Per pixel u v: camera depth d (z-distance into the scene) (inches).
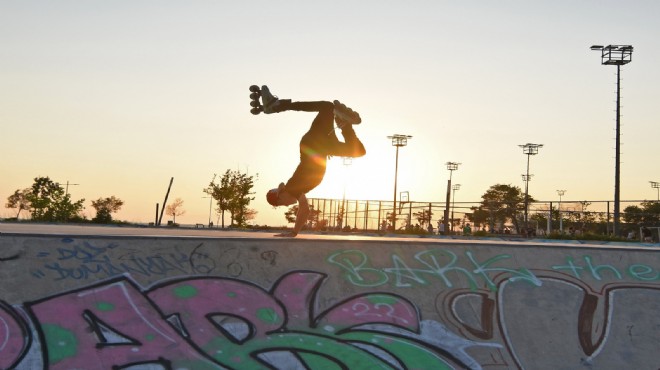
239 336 243.9
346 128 295.3
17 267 245.1
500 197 2706.7
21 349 222.4
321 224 1562.5
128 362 226.5
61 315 234.4
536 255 312.7
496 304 284.0
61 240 259.3
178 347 235.0
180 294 252.2
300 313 258.5
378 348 252.7
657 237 1145.4
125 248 263.1
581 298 295.4
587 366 267.9
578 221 1309.1
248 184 1811.0
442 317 272.2
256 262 272.8
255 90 287.4
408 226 1517.0
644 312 294.2
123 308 242.2
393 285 280.4
